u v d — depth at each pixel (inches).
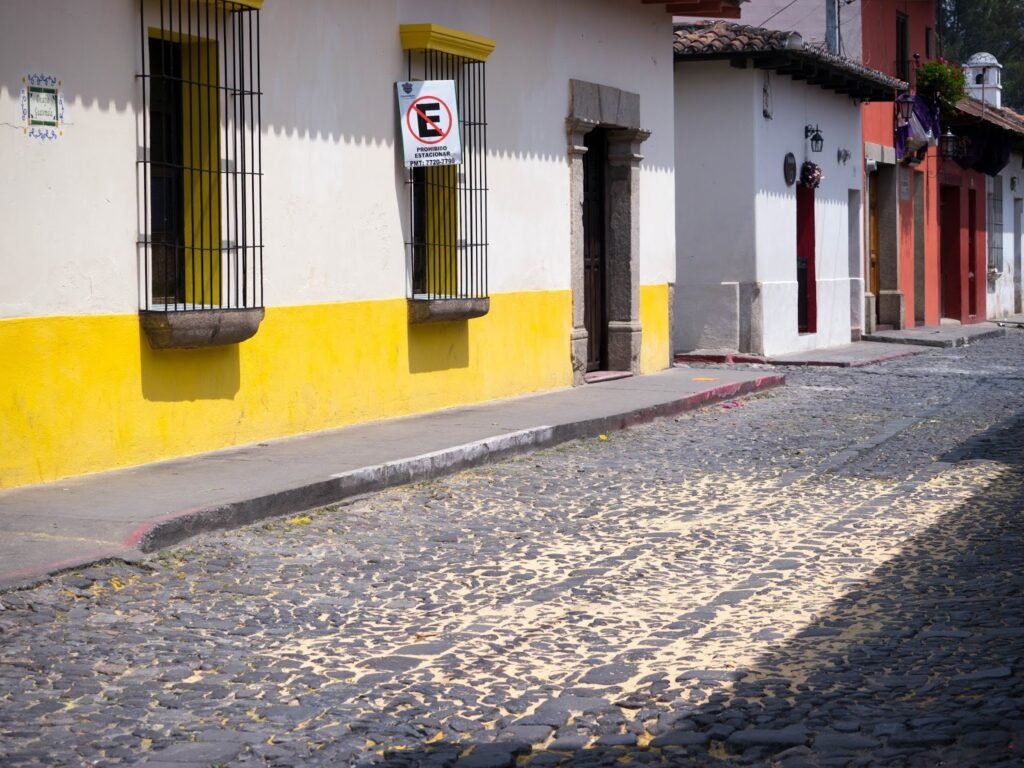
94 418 366.6
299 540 322.0
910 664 225.0
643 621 257.9
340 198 463.5
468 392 541.3
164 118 400.5
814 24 957.2
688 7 701.9
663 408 554.9
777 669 225.5
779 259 849.5
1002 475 415.8
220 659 231.1
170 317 377.1
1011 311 1520.7
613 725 200.5
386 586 283.4
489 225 553.3
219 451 409.4
